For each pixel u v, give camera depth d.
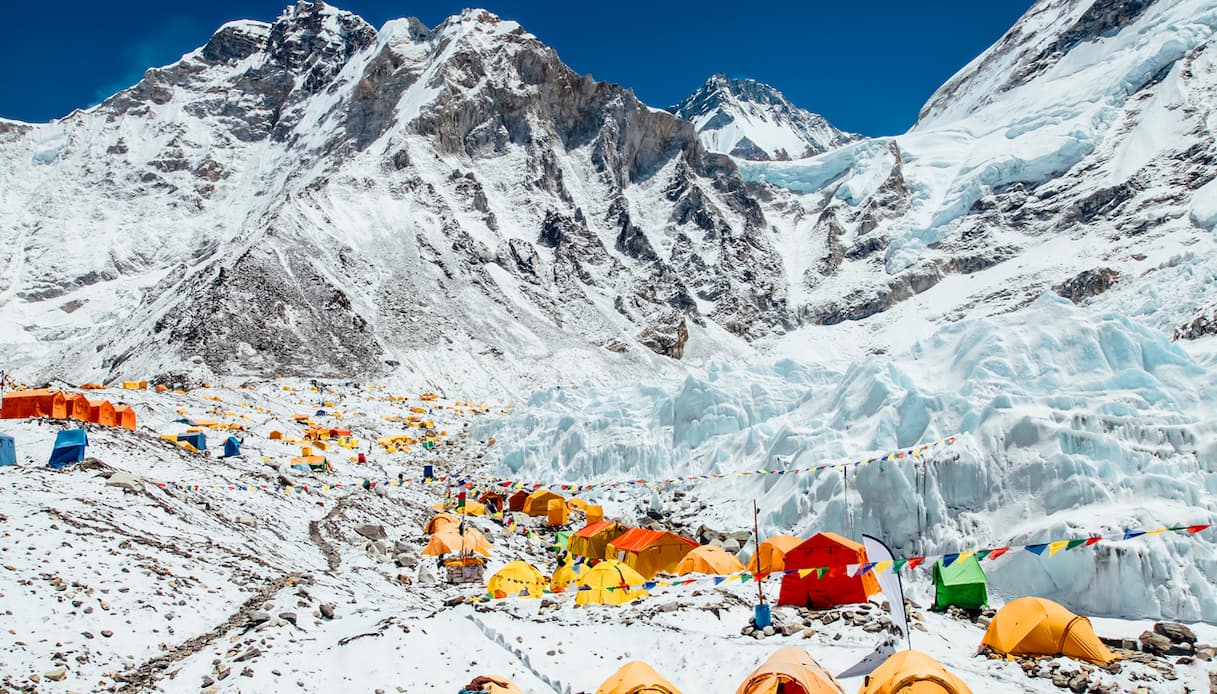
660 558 37.06
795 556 28.23
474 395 126.38
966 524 32.78
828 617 25.55
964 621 27.23
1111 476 30.94
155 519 32.09
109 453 42.16
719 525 43.16
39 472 34.47
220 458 52.88
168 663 21.95
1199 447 30.78
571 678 21.03
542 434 65.62
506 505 56.78
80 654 21.06
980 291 167.38
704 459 51.62
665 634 23.70
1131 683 20.75
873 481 35.75
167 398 77.38
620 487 54.78
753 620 25.67
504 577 31.92
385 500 50.97
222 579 28.11
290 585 28.83
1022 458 32.84
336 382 112.50
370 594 31.78
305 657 21.67
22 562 24.53
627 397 64.69
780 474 41.50
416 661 21.84
